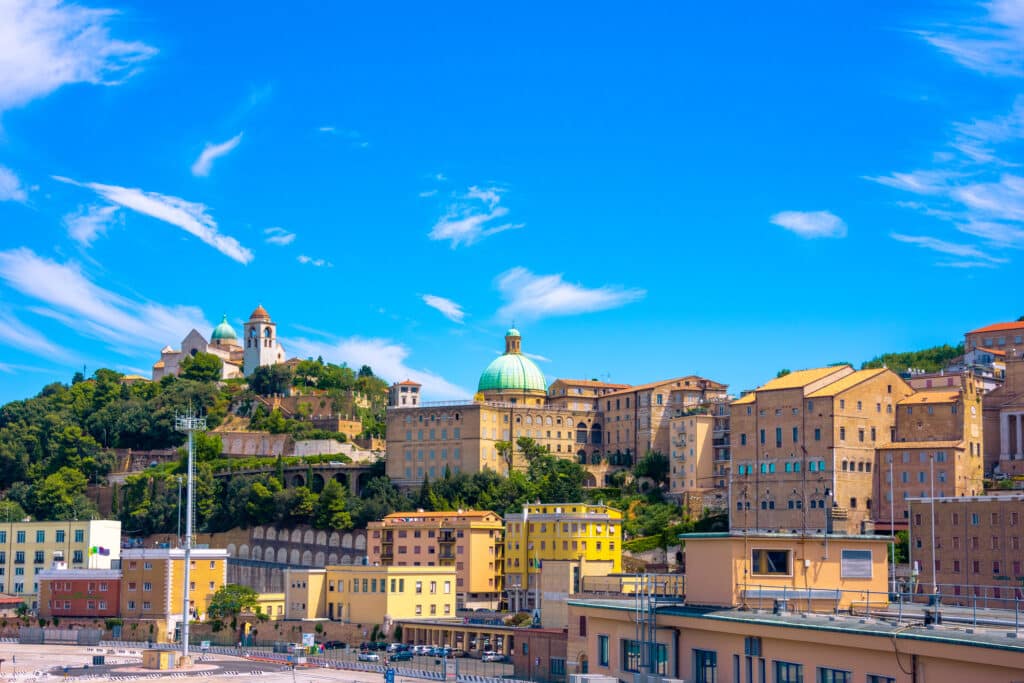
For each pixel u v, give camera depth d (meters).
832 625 73.12
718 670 81.44
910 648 67.56
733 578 84.31
